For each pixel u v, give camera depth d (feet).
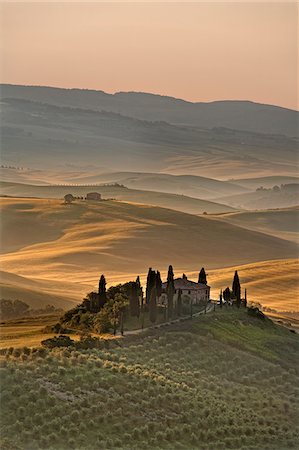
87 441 626.23
